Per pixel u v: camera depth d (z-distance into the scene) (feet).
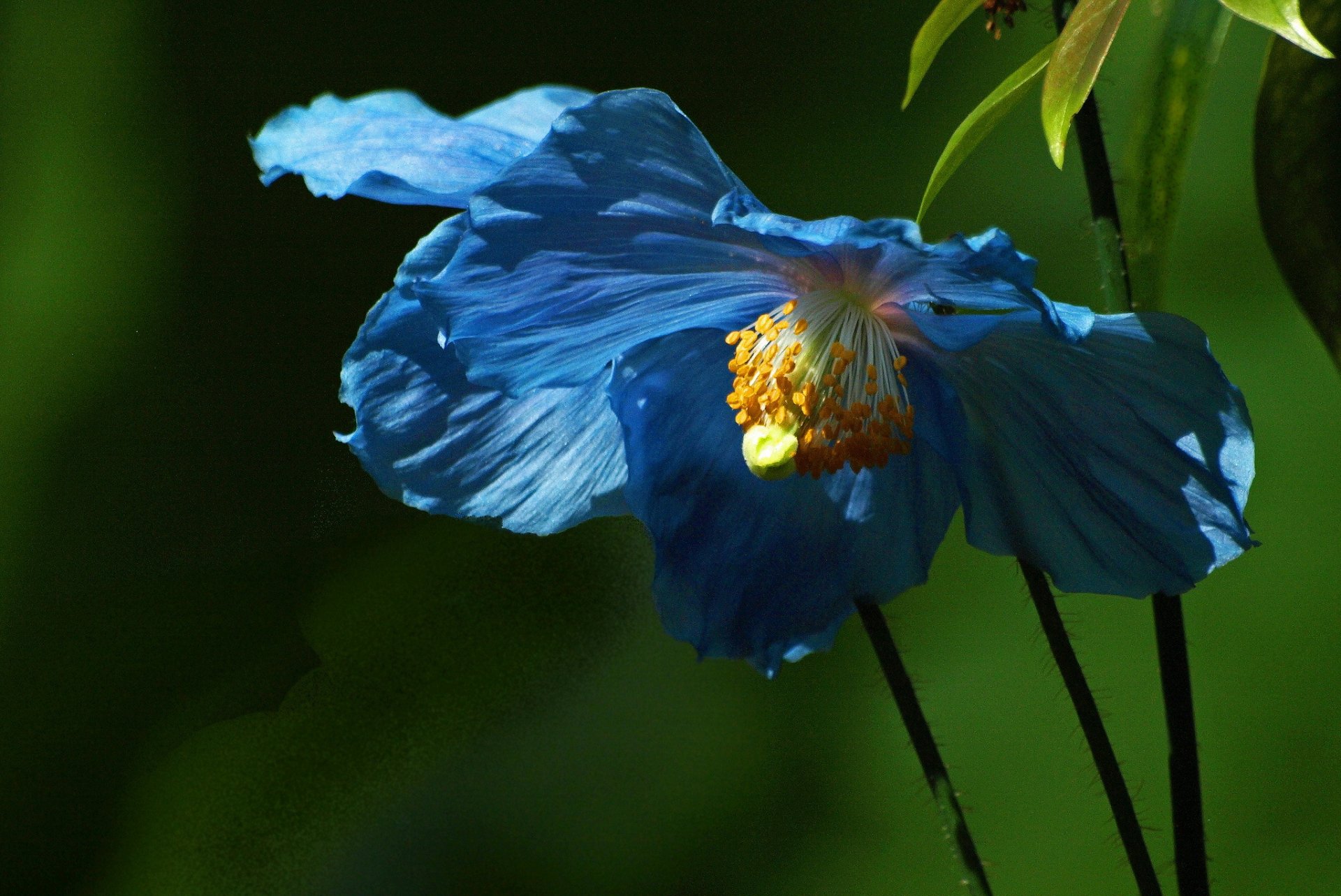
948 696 4.32
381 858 4.63
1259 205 3.12
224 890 4.65
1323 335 3.11
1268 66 3.12
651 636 4.76
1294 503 4.16
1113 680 4.18
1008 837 4.15
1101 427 3.12
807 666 4.60
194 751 4.70
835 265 3.16
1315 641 4.11
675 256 3.13
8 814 4.57
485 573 4.77
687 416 3.18
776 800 4.51
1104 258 3.12
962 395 3.16
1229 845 4.08
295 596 4.74
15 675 4.62
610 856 4.54
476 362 3.13
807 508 3.18
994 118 3.08
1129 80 3.75
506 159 3.13
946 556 4.42
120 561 4.71
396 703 4.75
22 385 4.79
